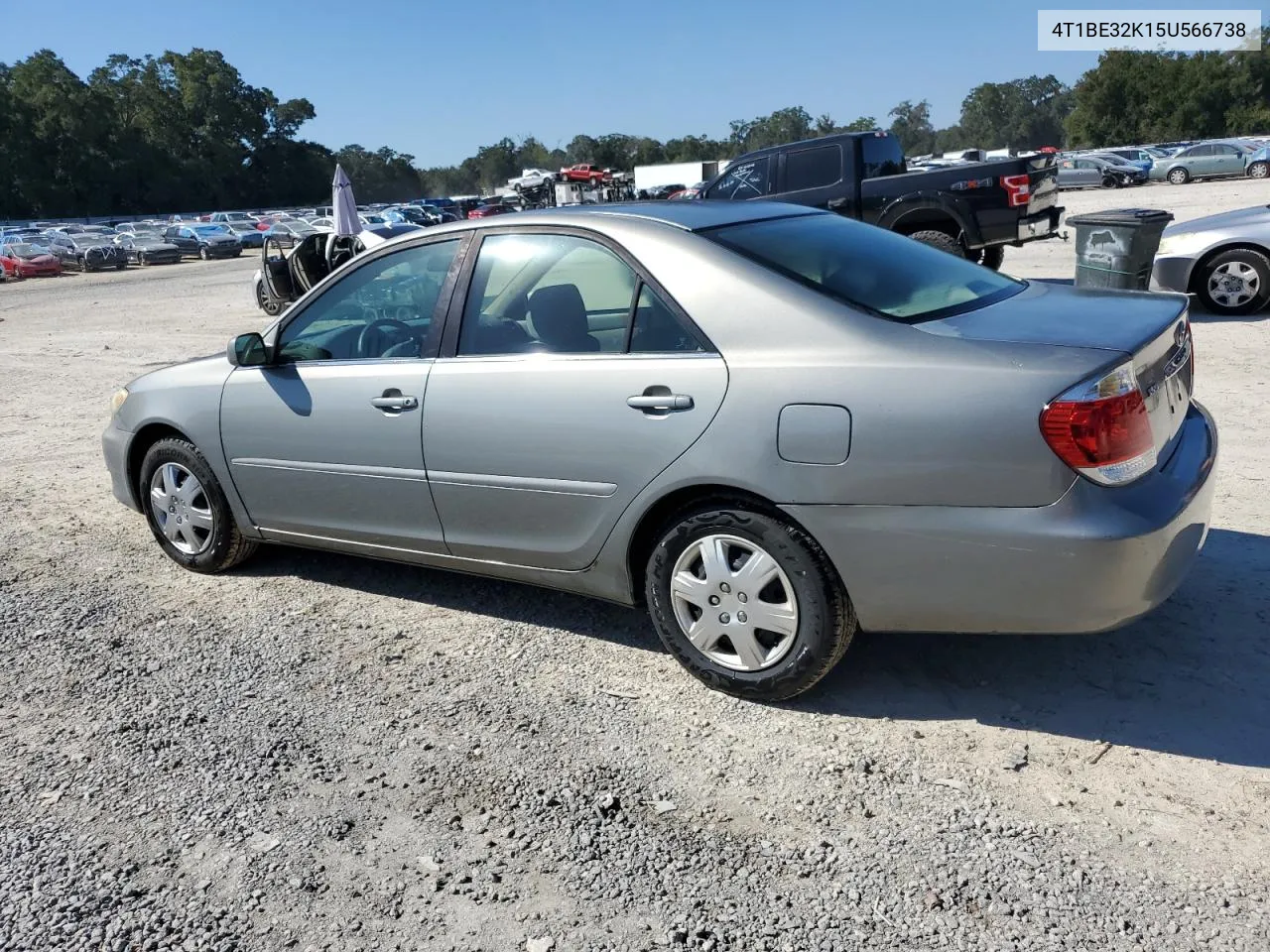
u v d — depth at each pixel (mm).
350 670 3951
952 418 2947
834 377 3105
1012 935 2414
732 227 3684
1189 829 2736
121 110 104812
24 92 97500
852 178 12469
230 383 4602
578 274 3682
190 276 31188
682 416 3336
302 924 2588
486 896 2656
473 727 3484
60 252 38969
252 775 3260
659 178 54312
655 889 2652
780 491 3189
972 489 2953
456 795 3100
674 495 3469
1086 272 8797
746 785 3064
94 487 6746
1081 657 3658
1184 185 39156
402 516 4160
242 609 4602
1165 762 3033
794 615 3309
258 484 4590
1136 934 2389
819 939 2441
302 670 3971
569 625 4258
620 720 3477
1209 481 3266
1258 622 3803
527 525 3807
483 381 3785
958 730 3275
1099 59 83500
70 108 96062
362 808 3059
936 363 3004
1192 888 2523
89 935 2580
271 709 3680
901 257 3816
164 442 4918
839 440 3084
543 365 3664
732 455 3246
